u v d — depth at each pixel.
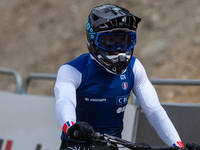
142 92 7.70
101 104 7.32
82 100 7.37
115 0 33.25
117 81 7.38
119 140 5.98
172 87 21.61
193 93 20.28
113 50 6.92
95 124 7.47
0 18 40.59
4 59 34.88
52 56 32.19
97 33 6.96
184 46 24.97
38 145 13.55
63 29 34.31
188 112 10.66
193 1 28.91
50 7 38.25
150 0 31.25
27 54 34.06
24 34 36.66
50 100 14.03
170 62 24.27
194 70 22.41
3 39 37.56
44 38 34.69
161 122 7.48
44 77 15.86
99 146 6.50
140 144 5.98
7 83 32.34
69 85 7.09
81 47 31.55
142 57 26.22
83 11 35.12
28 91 29.47
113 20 6.74
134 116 11.59
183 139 10.48
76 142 7.44
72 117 6.59
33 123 14.08
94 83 7.28
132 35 7.04
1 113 15.20
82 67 7.35
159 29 27.92
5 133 14.70
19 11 40.47
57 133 13.26
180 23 27.39
